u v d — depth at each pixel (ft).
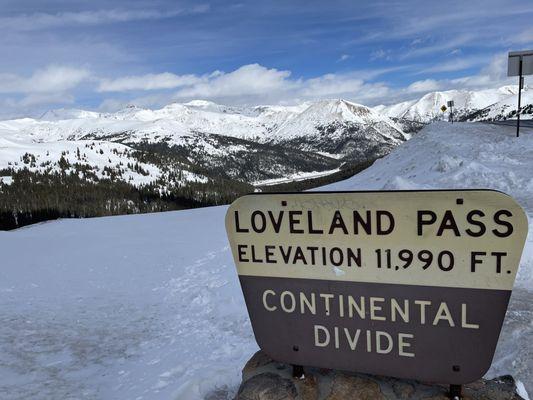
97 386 15.97
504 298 6.77
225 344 19.25
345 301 7.84
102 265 39.50
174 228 62.54
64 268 39.70
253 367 9.78
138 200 497.46
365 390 8.51
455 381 7.28
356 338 7.87
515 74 65.31
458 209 6.80
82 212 434.71
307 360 8.32
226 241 45.98
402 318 7.46
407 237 7.21
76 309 26.53
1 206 414.62
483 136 74.49
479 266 6.82
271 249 8.25
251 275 8.52
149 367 17.40
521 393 9.93
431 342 7.33
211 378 13.42
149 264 38.04
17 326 23.45
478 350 7.06
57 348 20.10
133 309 25.93
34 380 16.65
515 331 15.70
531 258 22.40
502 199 6.51
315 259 7.93
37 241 59.67
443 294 7.12
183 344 19.77
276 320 8.45
